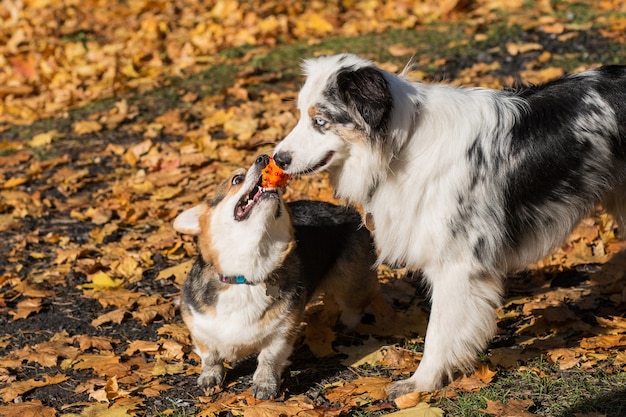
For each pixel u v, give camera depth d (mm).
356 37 13953
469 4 14750
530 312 6852
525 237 5863
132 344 6723
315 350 6445
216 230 5695
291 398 5730
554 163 5730
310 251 6316
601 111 5812
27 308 7438
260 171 5629
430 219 5621
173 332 6875
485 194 5609
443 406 5469
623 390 5449
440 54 12602
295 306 5859
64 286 7969
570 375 5734
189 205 9406
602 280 7270
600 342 6105
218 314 5730
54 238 8898
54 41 15258
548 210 5840
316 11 15586
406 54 12781
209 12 16359
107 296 7574
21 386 6137
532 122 5738
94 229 9031
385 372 6137
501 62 12062
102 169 10633
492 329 5812
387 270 7863
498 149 5645
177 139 11156
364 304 6871
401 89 5625
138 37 15078
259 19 15250
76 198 9852
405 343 6520
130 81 13258
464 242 5609
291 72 12891
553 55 11984
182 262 8320
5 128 12023
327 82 5504
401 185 5648
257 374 5879
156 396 5941
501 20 13648
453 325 5688
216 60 13750
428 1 15188
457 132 5613
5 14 16953
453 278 5684
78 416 5699
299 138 5605
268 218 5520
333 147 5578
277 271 5762
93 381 6164
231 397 5824
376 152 5531
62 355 6613
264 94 12172
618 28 12477
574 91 5898
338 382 6008
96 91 12969
